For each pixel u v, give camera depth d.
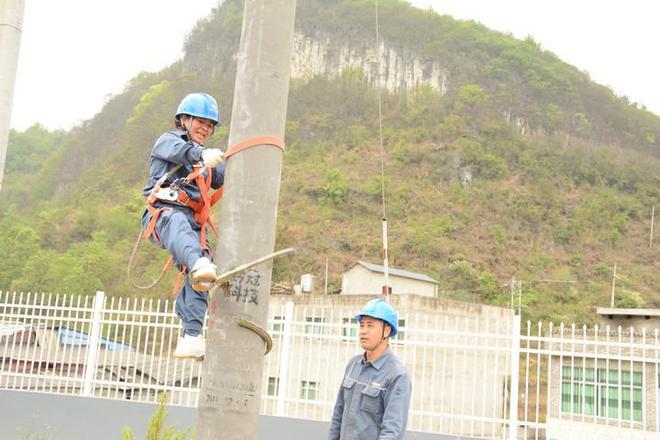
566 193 112.88
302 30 153.38
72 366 11.99
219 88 131.50
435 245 93.69
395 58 147.25
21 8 7.38
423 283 38.94
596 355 9.06
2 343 11.86
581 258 96.94
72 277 61.47
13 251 70.56
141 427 9.89
